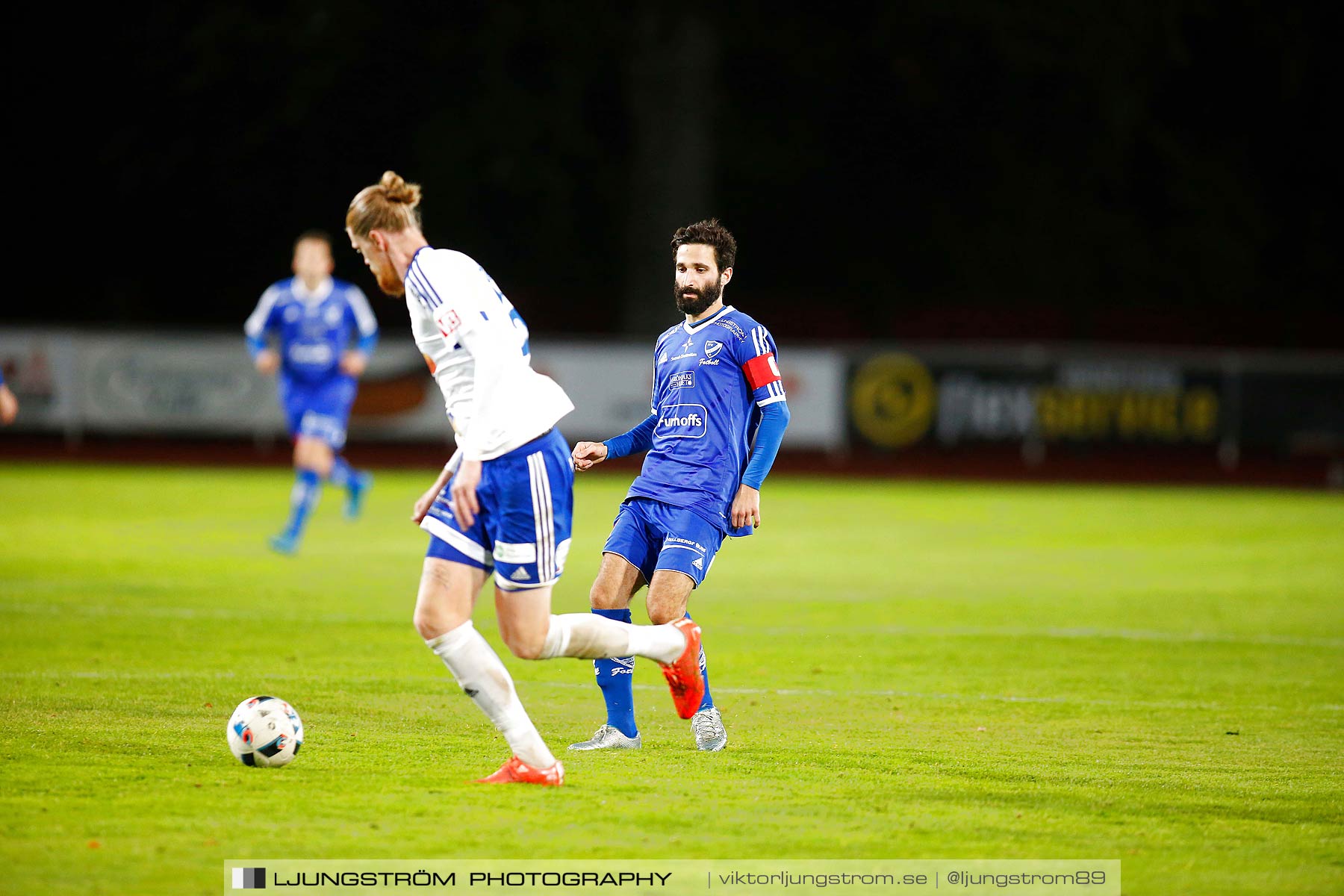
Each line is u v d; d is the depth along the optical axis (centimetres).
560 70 9938
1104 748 2120
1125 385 7588
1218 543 5084
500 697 1741
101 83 10706
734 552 4734
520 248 11631
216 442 8344
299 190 11319
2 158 11000
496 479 1680
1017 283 11888
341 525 5162
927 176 11531
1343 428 7531
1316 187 11388
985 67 9956
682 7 8931
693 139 9331
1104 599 3791
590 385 7606
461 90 10362
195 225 11525
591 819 1633
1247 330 11994
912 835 1605
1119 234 11419
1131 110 9475
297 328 4478
